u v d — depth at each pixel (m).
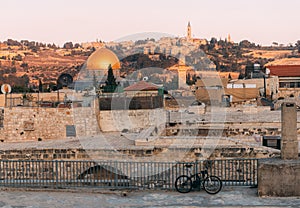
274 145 28.19
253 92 55.72
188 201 16.56
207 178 17.80
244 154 24.31
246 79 71.31
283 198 16.62
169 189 18.31
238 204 15.90
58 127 39.03
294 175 16.64
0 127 38.47
